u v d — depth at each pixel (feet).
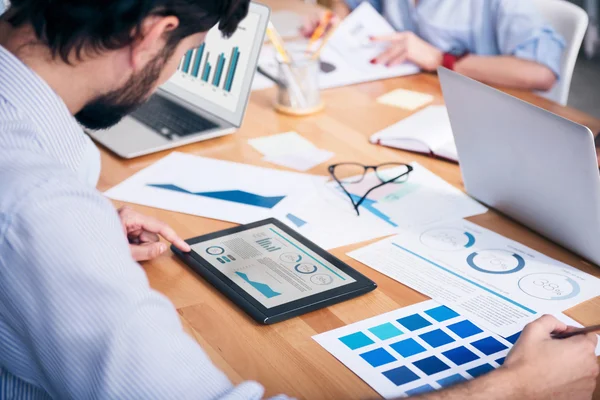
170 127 5.30
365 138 5.35
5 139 2.42
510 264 3.80
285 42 6.95
